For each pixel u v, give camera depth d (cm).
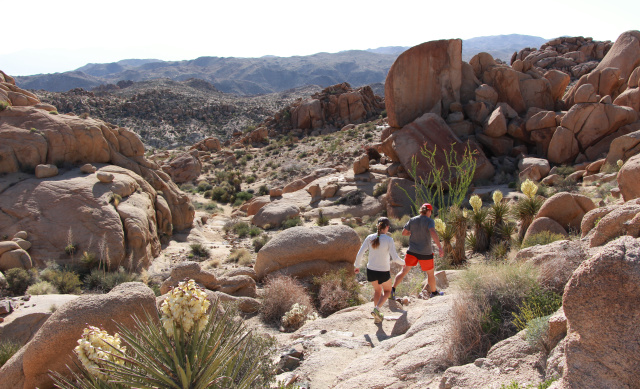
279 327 820
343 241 1099
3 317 943
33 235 1709
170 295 317
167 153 6406
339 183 3117
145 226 1927
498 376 362
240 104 13100
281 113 7019
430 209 719
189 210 2569
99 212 1828
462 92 2795
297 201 3139
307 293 972
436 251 1248
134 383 301
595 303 265
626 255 264
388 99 2769
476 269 533
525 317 436
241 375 411
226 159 5512
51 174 2000
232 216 3362
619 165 1831
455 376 379
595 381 260
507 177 2345
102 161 2291
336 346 597
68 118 2272
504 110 2648
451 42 2667
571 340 277
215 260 1925
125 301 474
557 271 514
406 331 584
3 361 747
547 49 6062
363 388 433
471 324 446
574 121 2327
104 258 1669
